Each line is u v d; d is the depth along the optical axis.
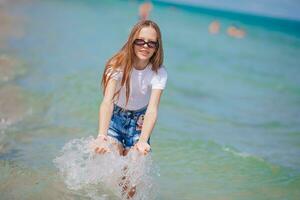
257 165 5.26
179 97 8.55
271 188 4.64
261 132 6.88
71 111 6.61
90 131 5.82
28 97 7.08
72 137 5.54
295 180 4.89
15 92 7.28
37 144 5.21
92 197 3.93
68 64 10.02
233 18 49.34
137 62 3.82
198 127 6.68
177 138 5.96
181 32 25.94
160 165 5.01
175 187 4.47
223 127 6.91
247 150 5.81
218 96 9.34
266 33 35.25
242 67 15.12
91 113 6.58
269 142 6.35
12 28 15.80
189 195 4.32
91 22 22.02
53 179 4.25
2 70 8.75
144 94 3.93
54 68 9.41
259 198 4.38
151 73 3.86
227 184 4.66
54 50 11.90
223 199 4.29
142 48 3.72
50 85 7.92
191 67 13.09
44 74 8.74
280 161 5.50
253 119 7.70
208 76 11.94
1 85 7.62
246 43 25.36
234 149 5.74
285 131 7.04
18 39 13.33
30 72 8.84
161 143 5.71
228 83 11.35
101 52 12.40
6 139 5.29
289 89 11.45
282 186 4.71
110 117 3.79
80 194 3.97
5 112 6.25
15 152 4.92
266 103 9.30
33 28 16.47
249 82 12.02
